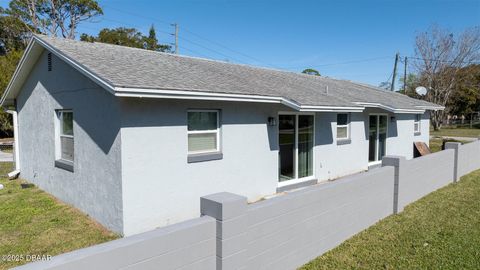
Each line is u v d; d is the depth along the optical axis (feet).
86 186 21.74
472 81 117.60
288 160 30.42
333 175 35.58
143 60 25.86
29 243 17.10
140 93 17.42
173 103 20.39
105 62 21.59
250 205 11.44
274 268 12.23
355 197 17.15
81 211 22.57
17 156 35.37
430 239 16.56
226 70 32.30
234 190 24.63
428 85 114.83
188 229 9.30
